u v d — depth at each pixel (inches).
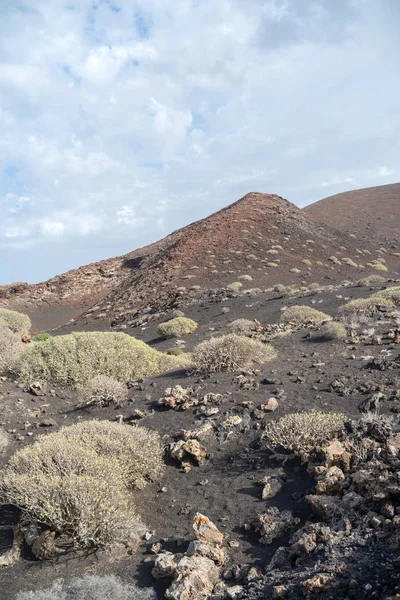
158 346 1011.9
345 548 181.5
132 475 288.2
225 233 2436.0
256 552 214.7
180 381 473.7
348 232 3435.0
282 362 496.4
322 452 267.3
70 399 509.4
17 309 2471.7
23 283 2719.0
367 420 291.3
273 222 2701.8
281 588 165.5
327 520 213.2
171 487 286.8
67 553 225.8
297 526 223.3
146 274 2187.5
